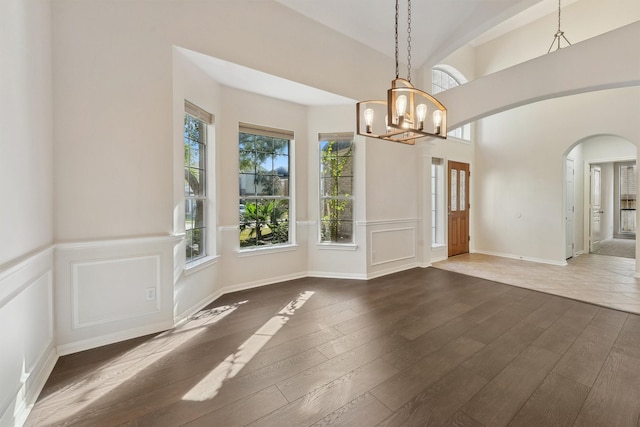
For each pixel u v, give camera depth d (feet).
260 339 7.67
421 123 7.41
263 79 10.75
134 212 7.83
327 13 11.35
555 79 10.83
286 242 13.62
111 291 7.50
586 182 20.34
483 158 20.54
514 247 18.95
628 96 14.29
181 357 6.79
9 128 4.75
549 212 17.33
